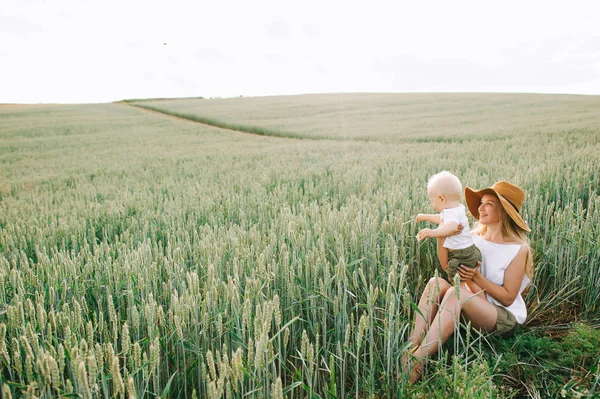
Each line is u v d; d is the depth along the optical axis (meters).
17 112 40.00
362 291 2.92
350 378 2.44
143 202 6.20
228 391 1.48
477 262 2.74
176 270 2.65
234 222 4.88
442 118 25.16
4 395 1.40
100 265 2.84
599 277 2.99
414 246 3.65
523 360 2.47
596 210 3.50
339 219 3.57
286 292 2.64
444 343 2.62
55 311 2.34
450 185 2.86
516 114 24.83
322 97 49.06
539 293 3.32
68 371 1.92
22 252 3.15
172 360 2.32
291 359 2.48
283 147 16.64
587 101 30.27
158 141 22.14
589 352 2.38
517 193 2.74
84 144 21.58
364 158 11.27
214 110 38.38
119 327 2.38
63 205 7.25
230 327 2.06
